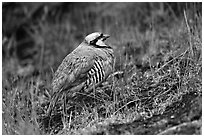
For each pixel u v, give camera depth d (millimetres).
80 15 22688
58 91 11898
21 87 14133
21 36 23438
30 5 23172
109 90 12875
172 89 11977
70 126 11461
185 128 9555
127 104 11719
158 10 19500
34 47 22047
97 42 12766
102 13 21938
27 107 12266
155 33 16875
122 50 15586
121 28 18797
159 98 11734
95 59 12234
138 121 10648
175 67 12547
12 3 23328
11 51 22250
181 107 10719
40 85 14891
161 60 13945
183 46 13250
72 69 11969
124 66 13953
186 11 16375
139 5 21266
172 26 17188
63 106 11867
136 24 19953
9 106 12188
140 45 16219
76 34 21984
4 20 23094
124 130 10234
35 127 10992
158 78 12695
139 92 12383
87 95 12094
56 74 12164
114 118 10969
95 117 11352
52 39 21719
